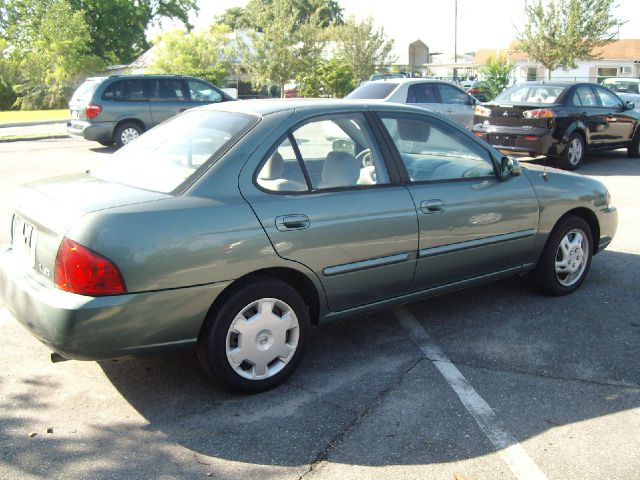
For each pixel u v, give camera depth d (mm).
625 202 9477
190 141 4043
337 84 30266
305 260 3887
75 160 14016
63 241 3350
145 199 3555
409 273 4426
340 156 4164
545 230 5219
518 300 5453
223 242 3568
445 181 4621
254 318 3771
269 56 34250
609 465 3154
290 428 3492
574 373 4133
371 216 4137
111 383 4012
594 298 5496
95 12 55781
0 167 12984
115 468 3135
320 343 4625
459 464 3164
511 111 12172
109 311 3301
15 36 43344
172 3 61812
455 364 4266
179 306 3486
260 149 3861
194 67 38500
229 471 3113
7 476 3061
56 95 41719
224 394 3869
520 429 3475
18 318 3641
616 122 13578
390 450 3279
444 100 14570
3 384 3998
